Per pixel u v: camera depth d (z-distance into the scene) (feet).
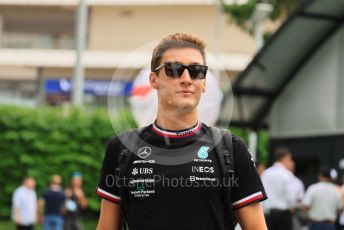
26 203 60.34
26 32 157.28
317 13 50.90
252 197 12.42
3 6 153.38
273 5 84.43
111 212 13.01
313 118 57.93
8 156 79.20
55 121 79.71
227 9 84.74
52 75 152.35
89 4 144.66
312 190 44.04
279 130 60.49
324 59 57.00
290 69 57.31
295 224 47.06
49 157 79.41
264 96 58.90
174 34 12.73
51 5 150.61
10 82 163.73
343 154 55.47
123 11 145.28
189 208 12.01
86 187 79.51
